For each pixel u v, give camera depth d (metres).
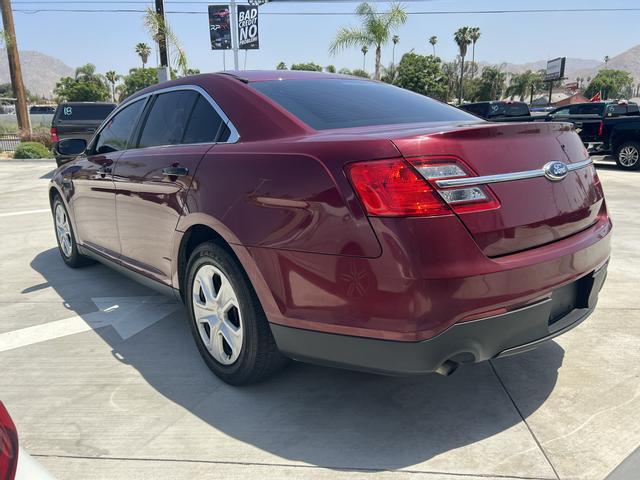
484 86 74.62
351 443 2.31
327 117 2.69
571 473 2.08
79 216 4.42
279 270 2.30
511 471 2.10
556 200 2.32
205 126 2.97
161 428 2.45
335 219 2.10
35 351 3.28
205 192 2.67
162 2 14.75
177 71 14.75
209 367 2.92
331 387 2.77
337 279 2.12
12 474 1.08
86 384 2.86
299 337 2.31
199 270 2.82
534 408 2.53
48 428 2.46
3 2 20.17
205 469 2.16
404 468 2.14
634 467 2.10
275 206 2.31
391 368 2.08
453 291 1.97
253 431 2.41
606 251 2.60
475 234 2.03
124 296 4.25
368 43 19.75
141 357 3.17
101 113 13.89
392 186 1.98
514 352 2.20
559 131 2.49
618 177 11.54
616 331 3.32
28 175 13.27
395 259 1.96
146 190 3.22
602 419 2.42
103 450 2.29
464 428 2.39
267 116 2.66
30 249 5.84
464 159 2.05
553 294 2.30
